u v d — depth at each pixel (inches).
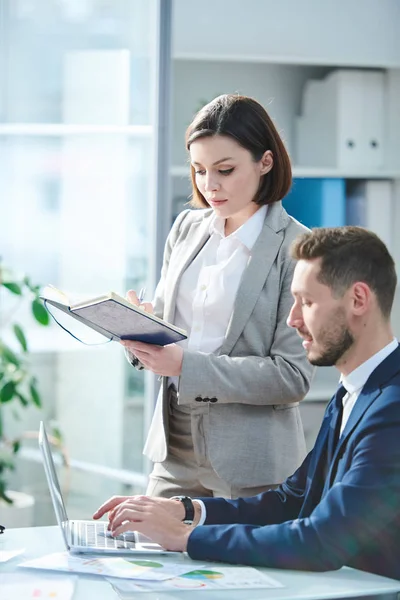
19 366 154.5
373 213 162.4
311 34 165.6
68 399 159.2
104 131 154.3
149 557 72.8
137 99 152.9
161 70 145.5
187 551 71.7
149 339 87.6
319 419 160.7
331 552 68.7
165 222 147.3
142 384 155.9
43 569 68.9
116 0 153.3
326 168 161.2
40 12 153.9
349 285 71.7
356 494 68.6
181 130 162.9
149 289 150.8
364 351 73.2
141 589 63.9
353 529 68.4
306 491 79.5
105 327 85.4
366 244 72.4
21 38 153.6
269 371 92.4
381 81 163.0
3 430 158.9
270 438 94.9
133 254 153.7
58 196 155.6
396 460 68.8
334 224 160.4
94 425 158.7
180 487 98.0
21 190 154.8
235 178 93.3
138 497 80.2
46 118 154.9
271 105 167.0
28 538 78.5
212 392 91.4
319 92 164.7
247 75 166.1
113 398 157.6
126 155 153.7
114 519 76.1
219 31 161.9
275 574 68.2
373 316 72.4
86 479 159.2
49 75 154.5
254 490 95.1
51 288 85.7
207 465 95.7
